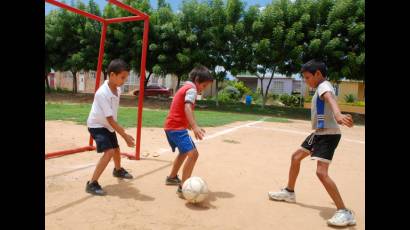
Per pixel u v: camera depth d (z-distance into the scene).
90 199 4.26
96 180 4.49
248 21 23.23
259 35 22.98
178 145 4.59
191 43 23.70
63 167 5.73
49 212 3.78
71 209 3.91
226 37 23.53
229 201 4.48
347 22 21.12
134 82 40.03
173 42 24.36
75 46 28.38
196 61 23.88
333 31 21.45
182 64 23.80
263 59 23.02
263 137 10.77
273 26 22.48
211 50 24.20
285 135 11.65
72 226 3.47
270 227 3.71
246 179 5.59
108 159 4.53
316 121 3.98
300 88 43.19
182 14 24.17
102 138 4.54
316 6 22.06
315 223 3.89
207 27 24.12
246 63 23.91
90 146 7.15
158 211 3.99
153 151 7.44
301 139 10.90
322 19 22.23
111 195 4.46
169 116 4.68
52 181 4.90
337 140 3.95
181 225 3.63
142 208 4.06
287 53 22.34
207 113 18.75
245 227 3.68
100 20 6.90
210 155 7.36
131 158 6.58
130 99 28.05
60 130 9.69
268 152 8.17
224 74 24.78
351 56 20.61
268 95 33.91
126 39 25.22
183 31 23.48
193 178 4.26
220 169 6.17
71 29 27.81
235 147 8.58
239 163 6.75
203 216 3.91
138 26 24.66
